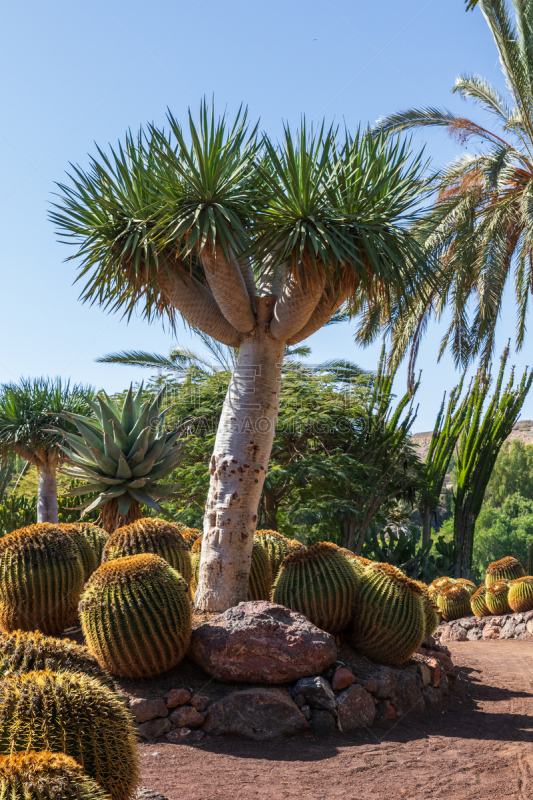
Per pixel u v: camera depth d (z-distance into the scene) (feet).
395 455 57.93
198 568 21.70
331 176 18.79
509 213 43.68
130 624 15.03
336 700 15.96
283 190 19.02
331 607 18.33
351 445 55.72
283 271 20.80
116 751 7.80
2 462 54.24
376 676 17.46
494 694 21.18
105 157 20.18
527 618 38.83
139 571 15.61
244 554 19.08
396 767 13.24
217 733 14.87
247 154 20.21
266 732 14.97
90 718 7.72
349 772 12.88
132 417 27.45
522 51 41.29
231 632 16.07
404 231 19.39
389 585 18.81
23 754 6.37
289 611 17.02
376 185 18.53
